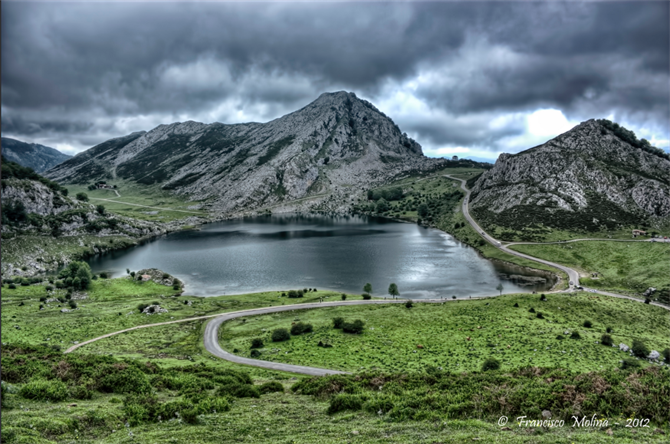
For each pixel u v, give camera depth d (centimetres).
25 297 13788
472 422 3525
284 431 3512
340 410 4059
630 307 12669
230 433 3453
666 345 9631
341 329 10569
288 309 12594
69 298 13825
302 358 8419
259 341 9362
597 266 17862
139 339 9812
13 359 4766
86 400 4066
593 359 8356
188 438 3316
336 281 16550
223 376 5759
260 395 4903
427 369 7600
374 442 3197
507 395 3978
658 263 16562
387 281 16500
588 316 11906
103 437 3269
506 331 10356
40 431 3142
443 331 10412
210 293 15125
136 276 17050
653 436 3186
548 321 11294
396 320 11381
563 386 4031
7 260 18550
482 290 15238
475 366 7944
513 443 3073
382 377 5081
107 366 4834
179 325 11056
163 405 3941
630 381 3988
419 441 3177
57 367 4647
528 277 17038
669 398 3628
